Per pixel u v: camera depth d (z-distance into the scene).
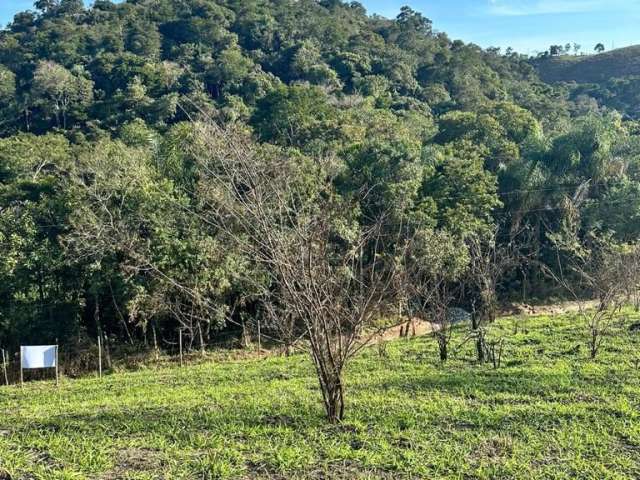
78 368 18.23
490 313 18.11
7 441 6.78
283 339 8.66
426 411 7.89
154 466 6.05
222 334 21.98
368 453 6.27
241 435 6.96
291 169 9.98
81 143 34.69
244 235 10.75
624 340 13.66
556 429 7.07
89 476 5.80
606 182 29.86
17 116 45.28
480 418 7.49
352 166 23.86
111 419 7.86
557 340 14.48
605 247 23.34
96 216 18.09
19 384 14.54
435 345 14.95
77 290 19.47
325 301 6.93
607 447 6.50
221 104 39.31
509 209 29.25
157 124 37.09
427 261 15.08
